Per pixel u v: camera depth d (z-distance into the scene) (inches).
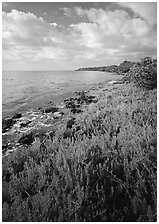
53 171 141.3
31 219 102.3
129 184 126.3
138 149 154.3
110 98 420.2
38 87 824.3
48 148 184.7
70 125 267.3
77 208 106.1
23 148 193.5
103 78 1331.2
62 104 447.2
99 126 240.5
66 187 121.3
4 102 478.9
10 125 297.6
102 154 158.7
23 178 136.2
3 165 160.7
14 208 107.9
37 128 280.1
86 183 128.0
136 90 439.8
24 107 425.1
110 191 123.3
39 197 113.7
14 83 1063.6
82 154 156.4
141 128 198.1
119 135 189.9
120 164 140.8
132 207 108.5
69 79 1417.3
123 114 262.7
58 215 107.3
